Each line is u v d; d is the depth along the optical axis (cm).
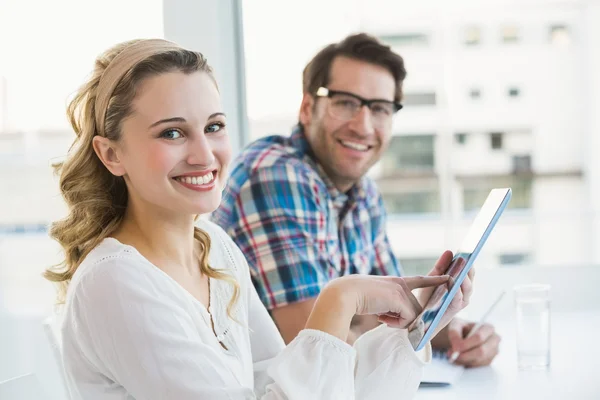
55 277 122
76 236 119
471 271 124
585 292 257
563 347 185
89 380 112
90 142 118
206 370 108
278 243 177
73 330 111
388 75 196
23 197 220
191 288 122
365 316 184
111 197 121
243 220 180
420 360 128
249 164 185
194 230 128
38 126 224
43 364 194
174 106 110
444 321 126
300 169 185
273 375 113
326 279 182
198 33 237
